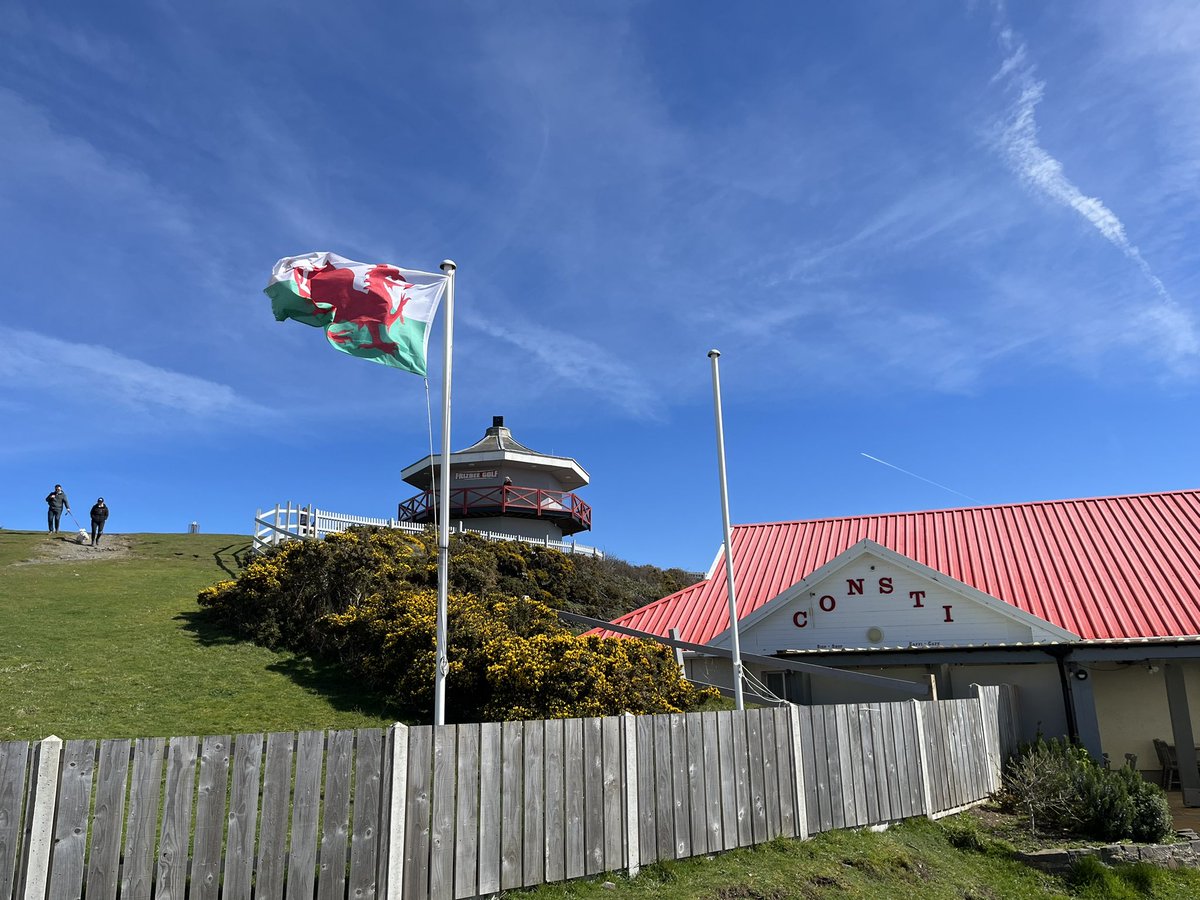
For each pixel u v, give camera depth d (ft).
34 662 42.55
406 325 32.89
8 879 16.51
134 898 17.83
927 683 50.80
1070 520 72.59
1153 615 57.31
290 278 32.45
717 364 48.55
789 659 61.31
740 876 27.89
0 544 84.48
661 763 28.81
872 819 36.76
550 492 113.39
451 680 41.19
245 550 91.56
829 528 81.10
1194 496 72.38
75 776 17.61
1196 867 37.45
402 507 115.65
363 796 21.43
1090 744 54.60
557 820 25.43
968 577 67.26
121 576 68.74
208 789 19.21
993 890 32.91
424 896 22.00
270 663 47.21
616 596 91.86
